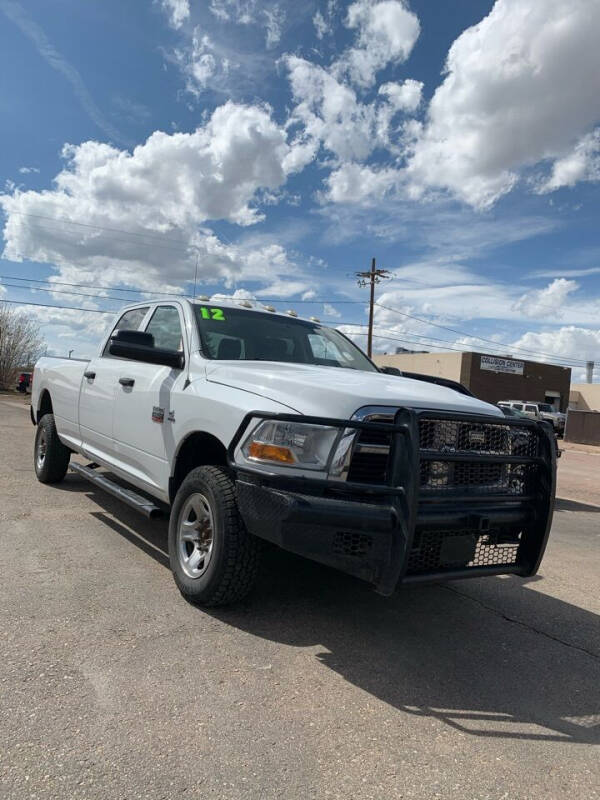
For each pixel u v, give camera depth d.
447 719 2.67
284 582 4.25
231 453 3.37
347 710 2.67
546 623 3.97
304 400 3.27
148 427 4.46
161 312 5.12
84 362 6.16
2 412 18.55
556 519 8.45
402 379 4.11
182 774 2.14
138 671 2.83
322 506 2.92
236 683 2.81
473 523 3.16
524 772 2.32
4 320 48.56
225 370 3.90
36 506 5.89
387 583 2.91
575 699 2.95
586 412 29.12
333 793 2.11
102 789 2.03
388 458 3.03
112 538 4.98
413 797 2.12
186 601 3.72
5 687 2.60
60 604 3.53
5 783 2.02
